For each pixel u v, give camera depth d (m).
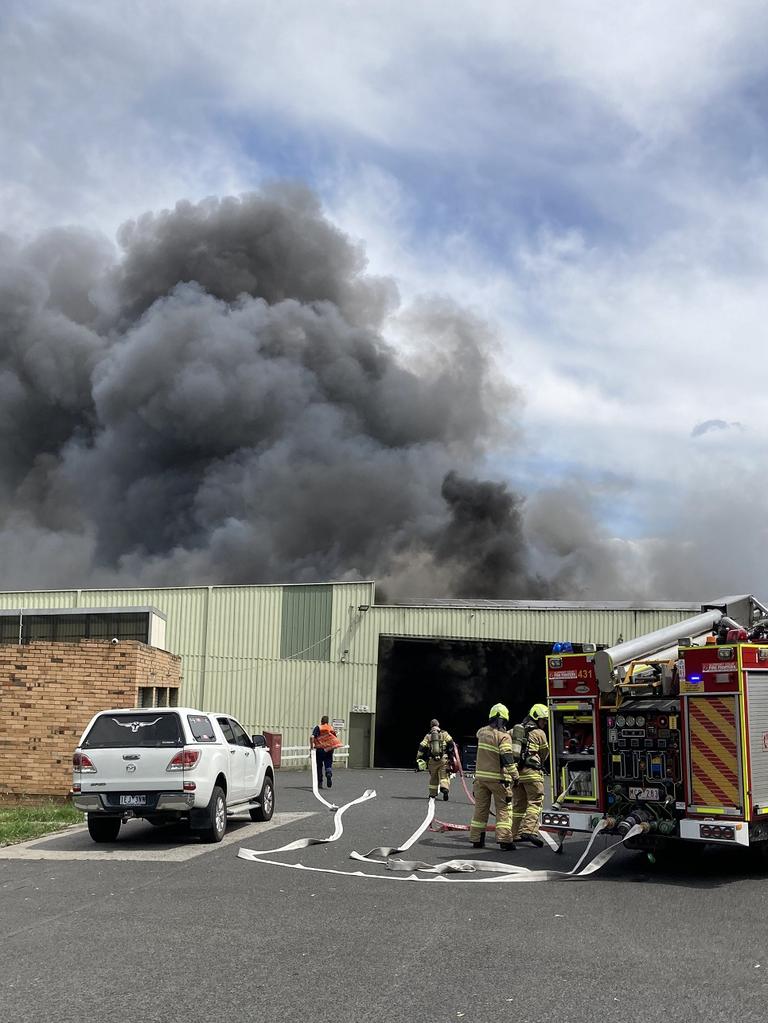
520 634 35.81
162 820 12.17
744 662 9.22
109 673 17.91
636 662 10.23
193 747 11.49
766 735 9.35
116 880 8.99
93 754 11.45
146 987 5.34
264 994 5.20
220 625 36.91
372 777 27.02
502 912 7.51
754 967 5.86
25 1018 4.80
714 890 8.70
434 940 6.49
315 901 7.89
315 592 36.66
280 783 23.33
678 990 5.33
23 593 38.88
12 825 13.59
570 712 10.38
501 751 11.12
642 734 9.84
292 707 36.06
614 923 7.16
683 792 9.46
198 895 8.16
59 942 6.43
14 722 17.69
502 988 5.33
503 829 11.10
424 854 10.77
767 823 9.39
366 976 5.56
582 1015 4.86
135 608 27.77
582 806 10.23
